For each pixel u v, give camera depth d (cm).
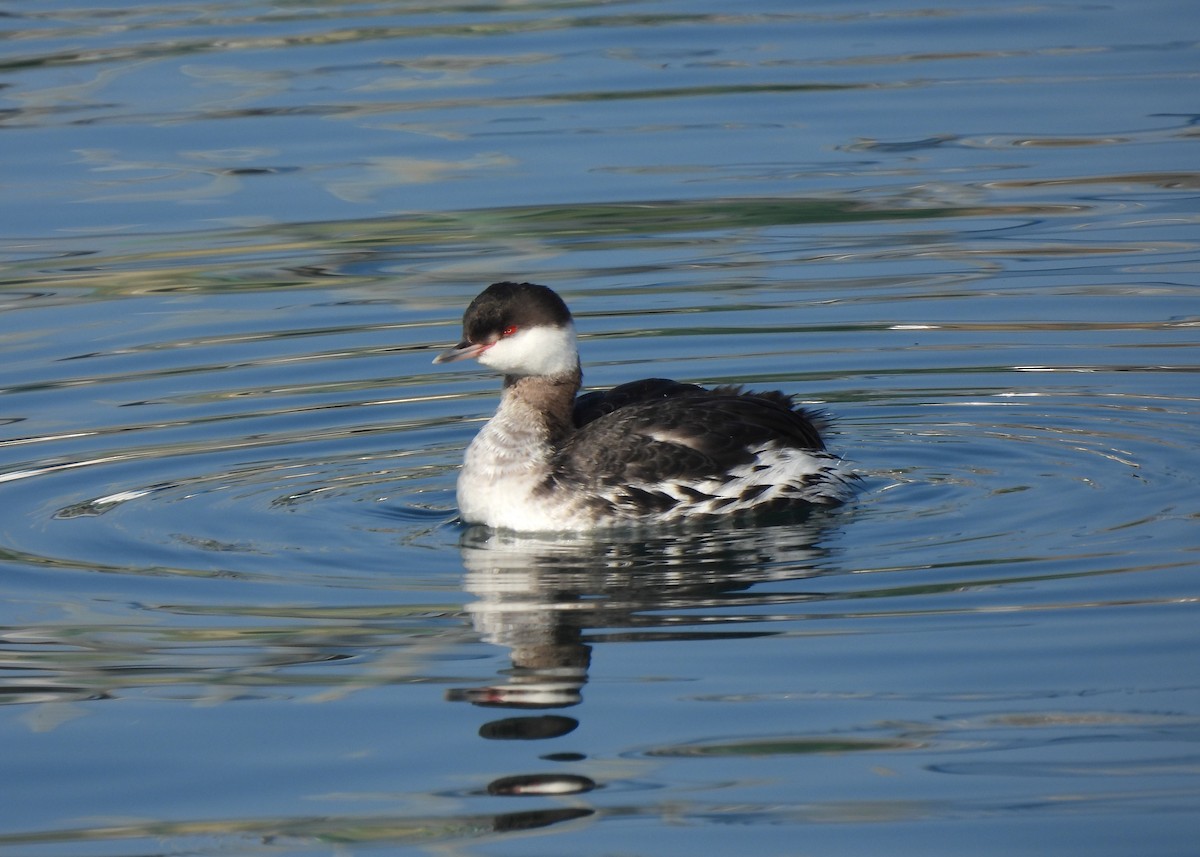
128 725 1002
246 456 1480
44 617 1161
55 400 1605
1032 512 1306
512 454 1345
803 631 1101
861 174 2136
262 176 2170
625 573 1226
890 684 1019
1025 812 875
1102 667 1029
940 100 2373
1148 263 1856
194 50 2648
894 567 1211
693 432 1354
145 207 2095
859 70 2508
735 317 1764
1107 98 2352
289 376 1661
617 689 1028
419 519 1356
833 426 1493
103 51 2647
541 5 2897
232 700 1030
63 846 872
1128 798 884
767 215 2023
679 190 2097
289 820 892
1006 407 1542
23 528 1328
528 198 2083
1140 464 1399
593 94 2434
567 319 1374
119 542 1300
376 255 1942
